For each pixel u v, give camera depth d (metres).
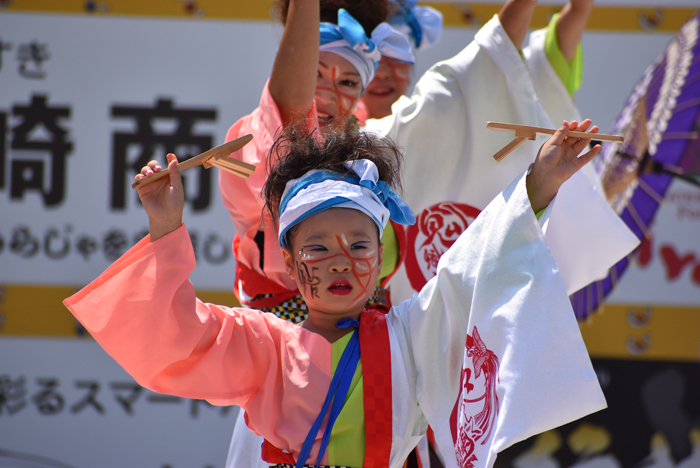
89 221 14.14
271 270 7.27
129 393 13.77
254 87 14.34
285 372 5.77
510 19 8.13
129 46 14.30
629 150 11.80
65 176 14.17
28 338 13.79
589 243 7.06
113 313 5.39
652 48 14.08
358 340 5.91
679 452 13.66
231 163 5.46
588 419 13.74
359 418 5.64
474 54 8.34
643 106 11.88
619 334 13.86
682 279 13.83
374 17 8.95
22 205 14.09
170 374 5.68
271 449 5.72
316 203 5.70
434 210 8.33
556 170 5.62
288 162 6.18
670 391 13.77
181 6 14.32
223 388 5.71
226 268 14.09
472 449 5.45
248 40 14.35
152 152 14.27
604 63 14.05
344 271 5.70
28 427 13.60
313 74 7.35
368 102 10.40
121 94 14.29
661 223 13.86
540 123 8.02
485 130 8.22
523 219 5.59
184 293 5.48
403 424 5.73
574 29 8.98
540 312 5.35
